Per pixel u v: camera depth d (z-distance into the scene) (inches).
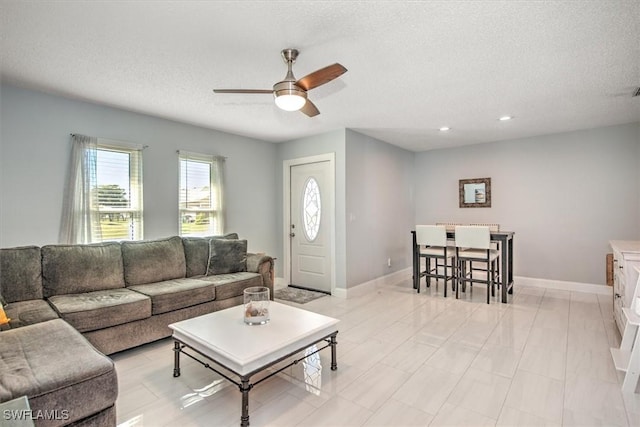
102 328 103.3
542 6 72.6
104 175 140.1
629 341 102.8
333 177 184.5
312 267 199.9
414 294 187.8
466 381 91.2
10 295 105.3
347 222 181.8
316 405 80.4
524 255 203.9
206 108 143.2
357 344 117.0
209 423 73.8
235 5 72.0
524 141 203.2
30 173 120.6
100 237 136.7
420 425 72.8
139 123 150.1
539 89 122.6
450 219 234.5
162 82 114.7
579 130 184.4
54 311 99.3
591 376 92.9
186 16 76.1
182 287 127.6
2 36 84.6
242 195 196.5
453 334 125.6
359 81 115.0
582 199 184.7
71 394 59.1
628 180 171.9
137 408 79.3
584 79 113.0
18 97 118.2
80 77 110.3
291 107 92.3
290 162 208.2
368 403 81.1
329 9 73.7
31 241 120.7
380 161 211.5
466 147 226.2
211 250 159.2
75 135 129.2
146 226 152.0
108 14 75.2
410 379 92.5
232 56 95.9
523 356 106.1
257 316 94.4
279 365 102.0
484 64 101.7
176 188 163.8
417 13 75.3
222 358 77.9
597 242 180.5
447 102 137.1
